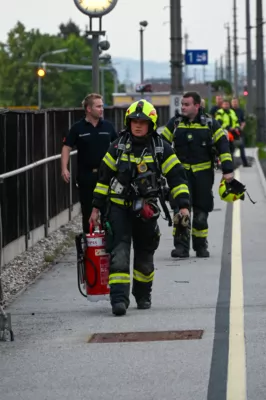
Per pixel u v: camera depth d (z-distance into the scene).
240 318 19.39
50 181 34.28
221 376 15.20
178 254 28.00
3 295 23.23
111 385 14.95
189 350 16.92
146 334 18.31
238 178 55.94
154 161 19.89
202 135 27.31
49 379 15.46
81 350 17.28
